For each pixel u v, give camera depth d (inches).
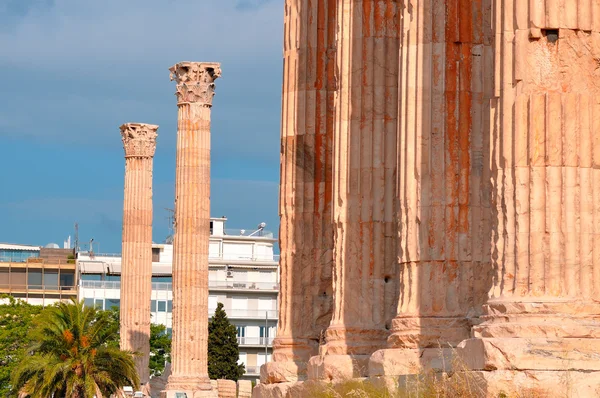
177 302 3604.8
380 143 1604.3
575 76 1163.3
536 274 1144.2
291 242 1863.9
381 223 1592.0
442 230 1403.8
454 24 1428.4
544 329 1120.8
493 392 1099.9
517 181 1157.7
